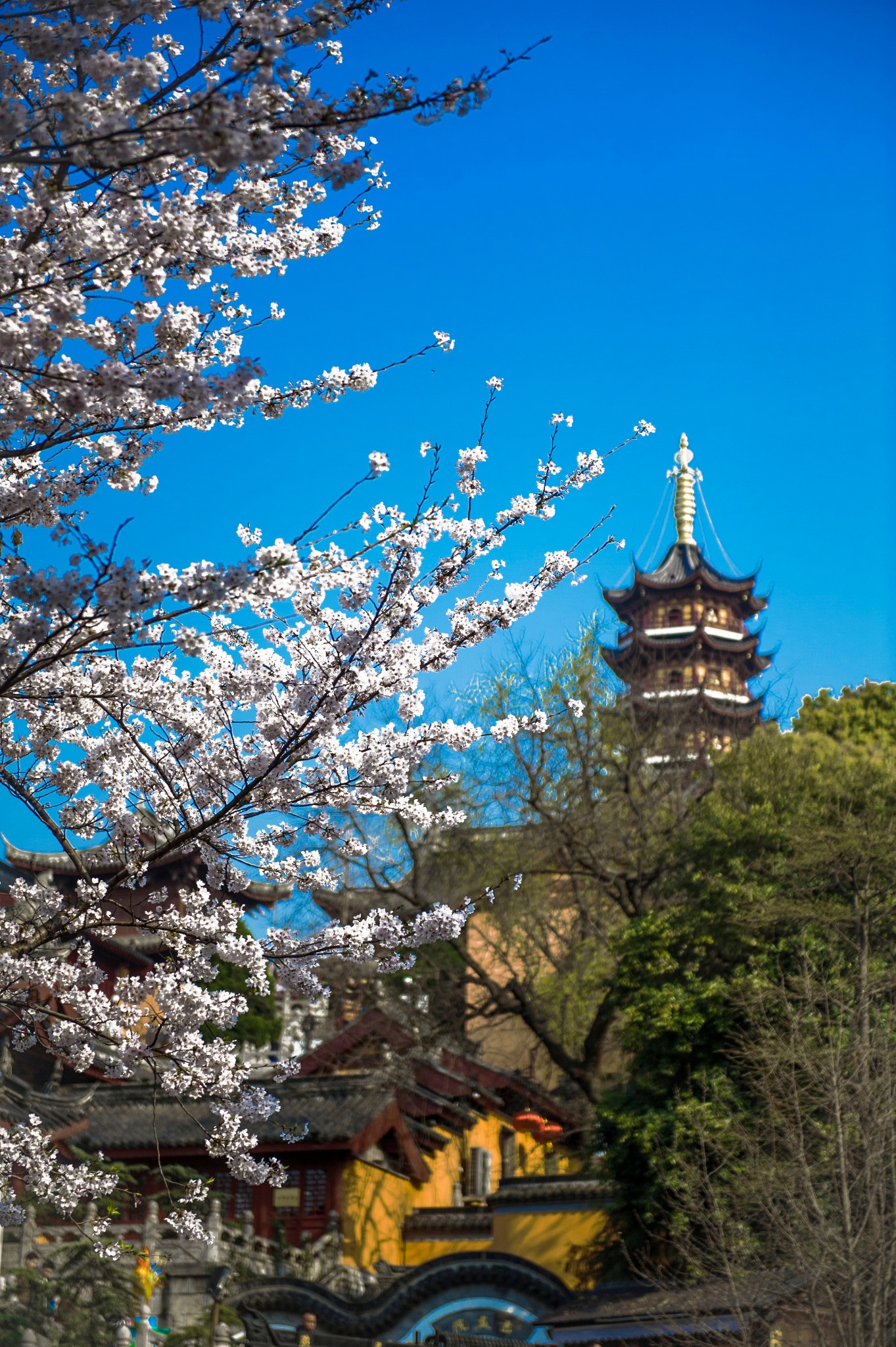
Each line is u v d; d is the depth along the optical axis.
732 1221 17.00
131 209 6.58
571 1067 30.30
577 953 32.94
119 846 8.20
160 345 6.65
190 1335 21.44
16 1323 19.56
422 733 7.70
